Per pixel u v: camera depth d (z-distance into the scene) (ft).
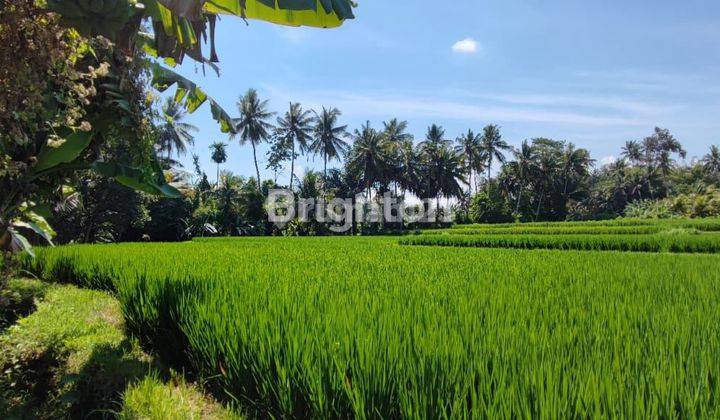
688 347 11.30
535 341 11.07
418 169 218.18
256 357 13.25
